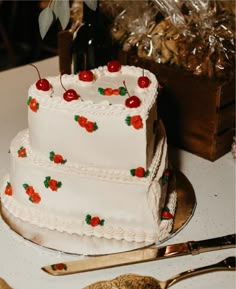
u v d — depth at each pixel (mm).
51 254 796
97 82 838
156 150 854
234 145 1030
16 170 828
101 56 1138
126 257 781
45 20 844
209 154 1028
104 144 770
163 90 1034
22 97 1237
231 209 907
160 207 813
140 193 775
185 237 842
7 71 1360
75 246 795
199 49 1020
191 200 911
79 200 796
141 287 733
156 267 782
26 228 825
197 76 1000
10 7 2424
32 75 1343
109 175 781
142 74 869
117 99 794
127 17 1133
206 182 974
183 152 1061
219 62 1003
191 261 795
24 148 838
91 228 802
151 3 1120
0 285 735
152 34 1077
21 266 778
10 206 853
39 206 821
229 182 977
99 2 1150
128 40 1113
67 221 810
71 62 1181
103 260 775
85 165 792
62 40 1185
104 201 790
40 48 2291
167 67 1024
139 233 803
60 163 793
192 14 1052
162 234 814
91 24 1112
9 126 1116
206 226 866
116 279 743
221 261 784
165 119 1060
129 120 748
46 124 777
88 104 761
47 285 750
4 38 2285
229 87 977
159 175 806
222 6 1059
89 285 738
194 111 1009
